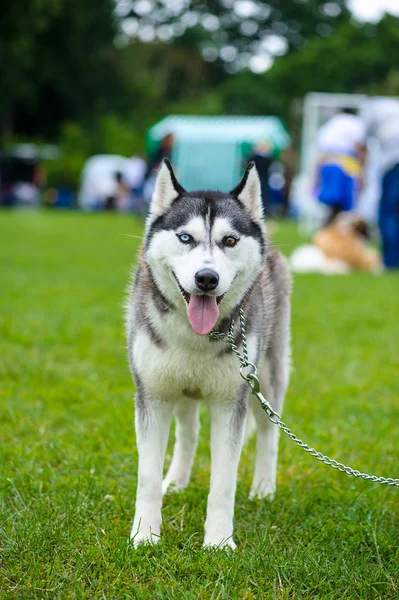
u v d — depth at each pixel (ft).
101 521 13.15
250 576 11.42
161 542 12.49
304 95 160.97
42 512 13.29
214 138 101.60
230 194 14.01
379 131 43.62
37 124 160.66
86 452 16.24
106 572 11.41
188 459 15.44
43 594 10.83
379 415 19.69
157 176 13.85
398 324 30.37
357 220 47.42
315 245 47.67
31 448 16.28
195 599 10.72
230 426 13.20
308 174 71.77
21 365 21.98
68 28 147.02
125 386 21.20
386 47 151.53
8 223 75.51
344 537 13.03
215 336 12.72
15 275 39.04
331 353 25.62
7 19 129.39
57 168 119.03
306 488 15.43
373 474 16.02
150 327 13.06
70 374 21.85
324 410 20.04
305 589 11.33
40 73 148.15
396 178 44.75
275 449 15.57
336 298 35.58
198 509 14.17
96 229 71.82
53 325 27.07
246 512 14.39
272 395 15.65
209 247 12.84
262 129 102.32
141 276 13.88
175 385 13.17
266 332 14.85
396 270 47.70
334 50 155.74
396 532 13.33
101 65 159.22
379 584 11.44
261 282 14.84
